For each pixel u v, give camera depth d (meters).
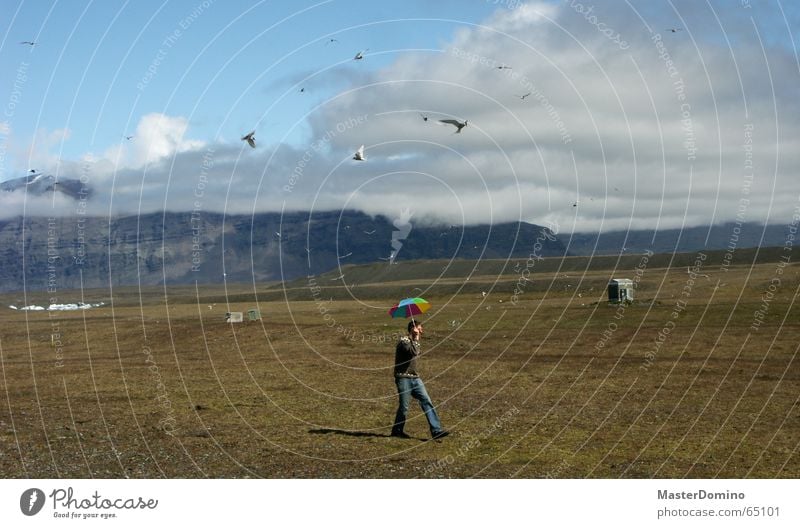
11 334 67.25
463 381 29.42
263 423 20.59
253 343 49.59
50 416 21.92
